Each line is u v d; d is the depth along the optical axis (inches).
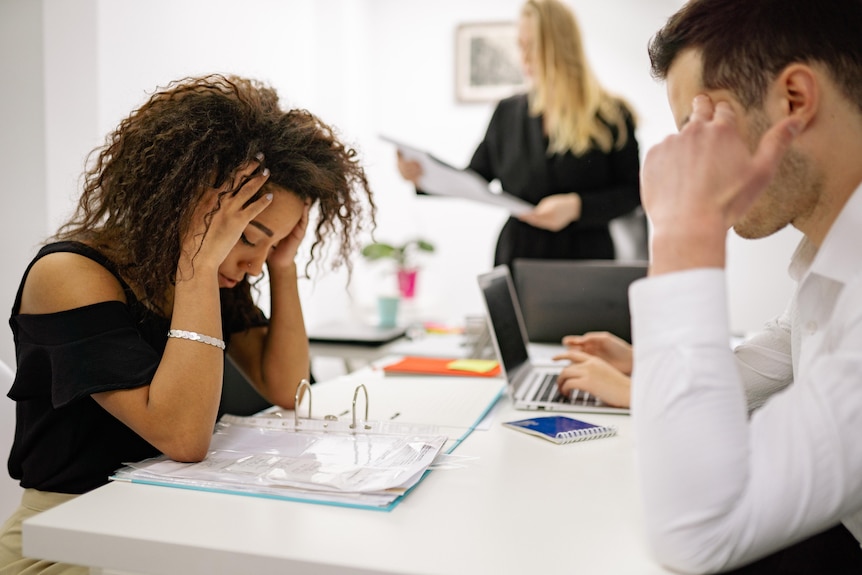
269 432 41.4
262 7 132.2
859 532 29.0
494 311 58.1
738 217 26.2
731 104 27.6
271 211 43.0
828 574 32.5
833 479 22.7
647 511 24.7
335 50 156.1
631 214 112.9
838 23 25.9
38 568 37.4
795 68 26.1
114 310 38.8
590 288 84.9
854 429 22.7
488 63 164.9
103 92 90.4
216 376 37.6
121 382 36.6
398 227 172.6
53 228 82.0
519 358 64.0
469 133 167.8
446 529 28.0
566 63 108.3
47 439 40.6
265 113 43.8
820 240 28.7
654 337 25.0
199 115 41.4
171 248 40.3
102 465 40.5
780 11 26.4
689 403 24.0
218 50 118.2
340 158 48.3
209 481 32.8
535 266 86.8
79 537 27.3
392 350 82.6
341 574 24.8
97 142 89.2
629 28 159.5
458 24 165.9
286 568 25.2
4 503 47.5
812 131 26.5
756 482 23.2
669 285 24.9
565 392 53.9
